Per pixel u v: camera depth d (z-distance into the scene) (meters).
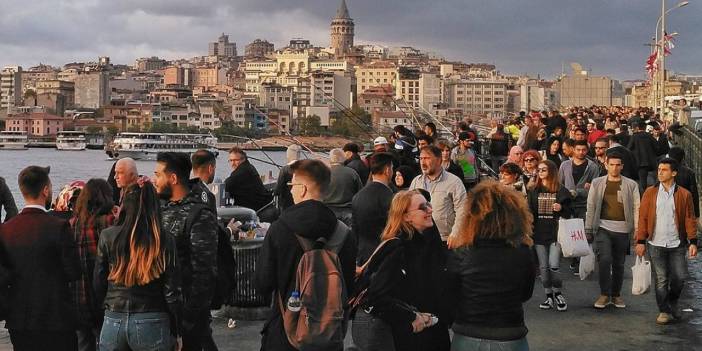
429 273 6.55
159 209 6.46
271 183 17.98
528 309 11.34
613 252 11.35
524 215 6.11
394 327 6.51
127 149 106.31
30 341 7.36
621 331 10.16
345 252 6.34
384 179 8.70
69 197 8.98
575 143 13.54
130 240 6.32
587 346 9.48
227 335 9.97
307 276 6.15
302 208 6.27
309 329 6.11
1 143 173.88
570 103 134.75
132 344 6.40
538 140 20.69
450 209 10.04
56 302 7.35
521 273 6.04
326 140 29.52
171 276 6.43
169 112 189.38
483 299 6.01
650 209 10.52
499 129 23.56
